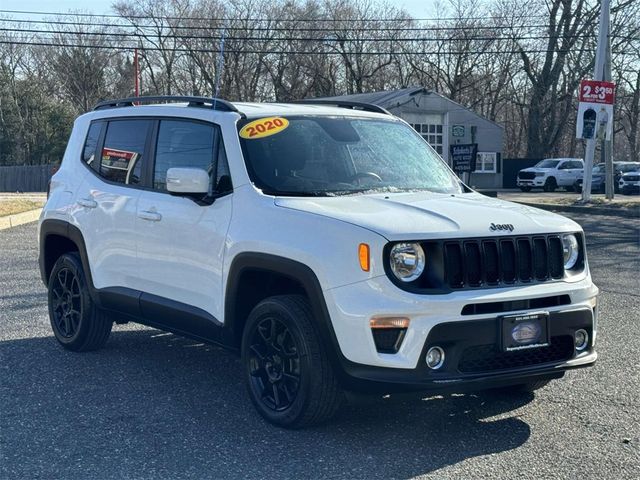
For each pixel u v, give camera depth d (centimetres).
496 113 6519
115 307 675
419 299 468
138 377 655
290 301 519
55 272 745
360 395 496
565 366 509
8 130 5684
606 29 2573
